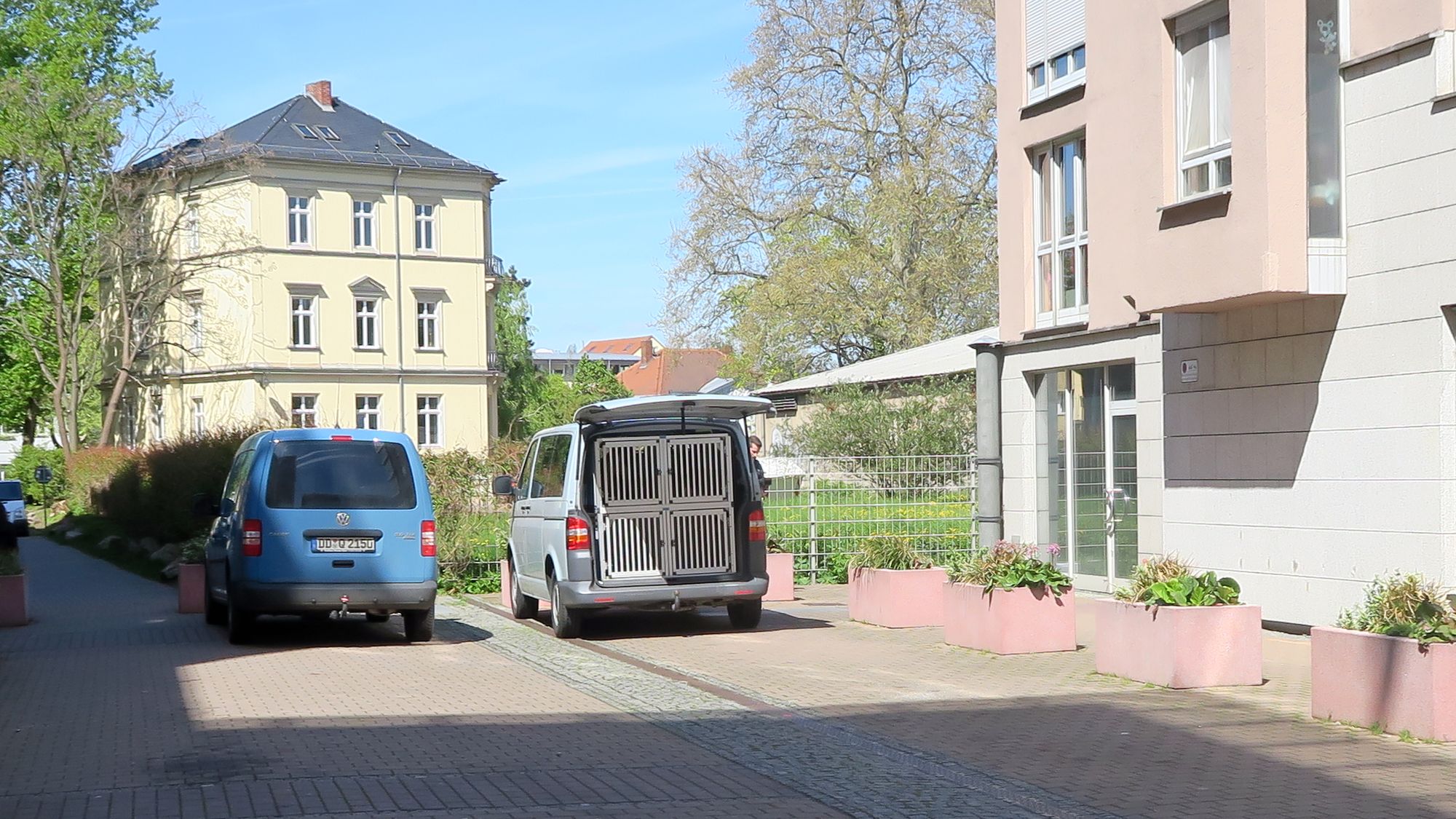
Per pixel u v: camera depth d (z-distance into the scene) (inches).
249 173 2159.2
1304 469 558.9
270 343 2290.8
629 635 610.9
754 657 527.5
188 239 2340.1
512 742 360.5
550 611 695.7
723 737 368.5
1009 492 786.2
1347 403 537.0
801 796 299.9
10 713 406.0
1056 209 757.9
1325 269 534.3
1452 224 490.0
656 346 5319.9
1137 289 600.7
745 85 1718.8
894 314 1732.3
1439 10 495.8
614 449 592.1
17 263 2046.0
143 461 1219.9
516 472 840.9
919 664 503.8
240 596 556.7
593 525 586.9
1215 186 561.9
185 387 2385.6
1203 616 440.8
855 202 1750.7
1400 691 359.9
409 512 574.9
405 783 309.4
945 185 1706.4
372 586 565.6
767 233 1784.0
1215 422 609.6
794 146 1737.2
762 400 603.5
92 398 3058.6
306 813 280.1
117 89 1999.3
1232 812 284.4
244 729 378.0
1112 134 670.5
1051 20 751.7
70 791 301.1
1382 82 519.5
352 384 2353.6
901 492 842.2
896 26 1733.5
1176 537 636.1
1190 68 578.9
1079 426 737.6
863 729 379.2
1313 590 555.2
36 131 1961.1
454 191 2456.9
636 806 288.7
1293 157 527.2
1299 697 421.7
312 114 2442.2
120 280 2105.1
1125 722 383.6
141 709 411.5
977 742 358.9
